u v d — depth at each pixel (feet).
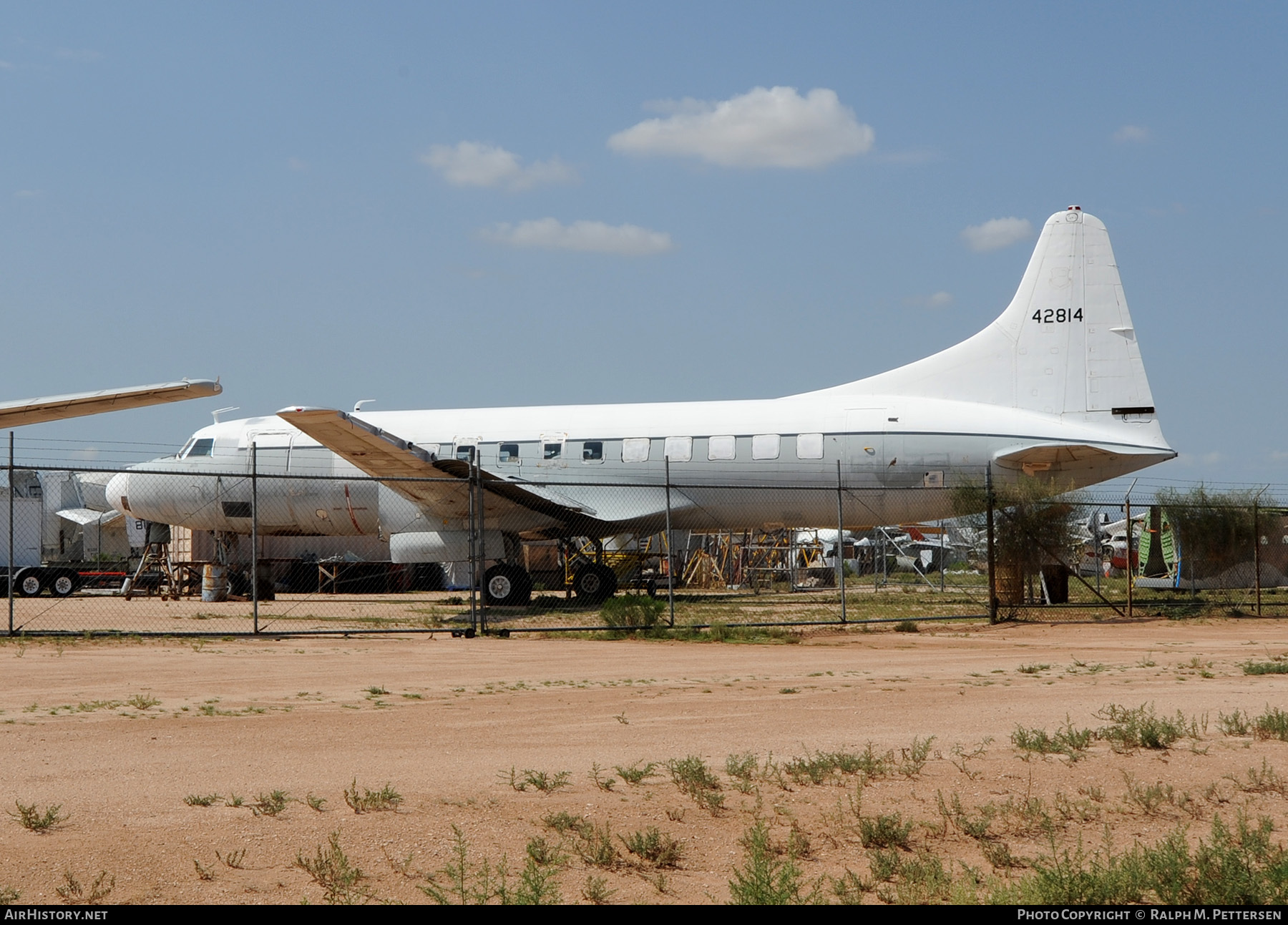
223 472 102.63
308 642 61.52
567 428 99.86
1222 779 25.96
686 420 98.12
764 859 19.77
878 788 25.09
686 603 97.91
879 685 42.39
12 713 34.91
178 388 79.92
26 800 23.34
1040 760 27.91
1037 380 94.68
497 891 18.25
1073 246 94.89
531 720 34.17
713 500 97.60
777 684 42.91
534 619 77.66
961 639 64.44
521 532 95.96
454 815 22.57
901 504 94.63
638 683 43.19
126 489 105.81
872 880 19.40
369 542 128.36
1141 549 107.86
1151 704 36.68
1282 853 20.22
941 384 96.63
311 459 102.32
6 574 114.21
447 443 101.35
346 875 18.86
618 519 95.96
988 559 76.18
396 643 60.80
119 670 46.83
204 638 62.08
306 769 26.55
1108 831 22.15
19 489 117.50
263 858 19.77
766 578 133.39
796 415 96.32
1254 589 97.91
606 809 23.16
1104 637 65.26
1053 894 18.28
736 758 28.07
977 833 21.80
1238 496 94.68
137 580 117.91
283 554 127.75
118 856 19.79
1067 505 82.02
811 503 95.96
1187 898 18.33
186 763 27.09
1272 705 35.99
